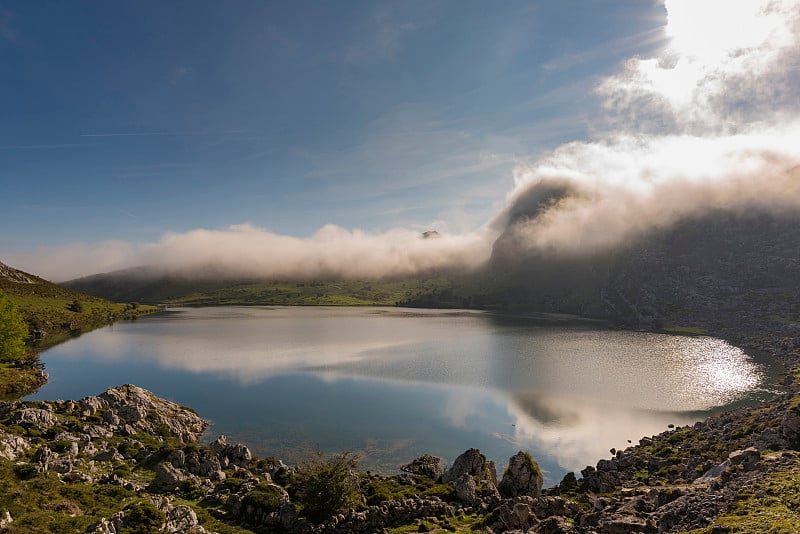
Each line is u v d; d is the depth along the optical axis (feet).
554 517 131.23
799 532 83.97
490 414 321.93
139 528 123.95
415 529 145.28
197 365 505.25
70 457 188.55
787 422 175.83
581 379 429.38
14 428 214.69
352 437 278.05
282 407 340.39
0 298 441.27
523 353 579.07
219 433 286.66
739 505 107.55
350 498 158.51
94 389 392.27
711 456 198.59
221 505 167.43
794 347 550.36
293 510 154.40
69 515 130.31
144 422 267.39
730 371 463.01
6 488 138.31
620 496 160.04
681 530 107.34
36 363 472.03
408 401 355.97
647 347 626.23
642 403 348.79
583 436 278.67
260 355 571.28
